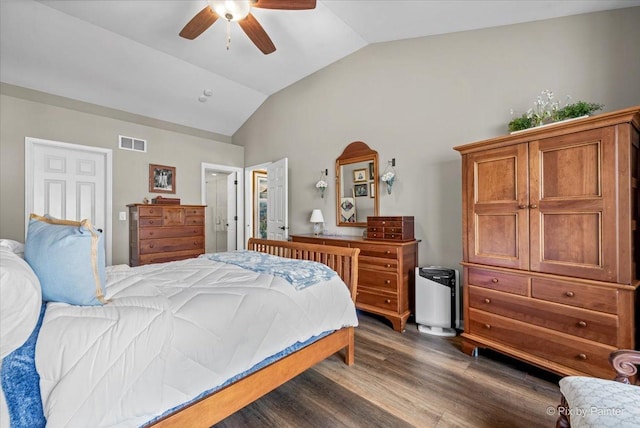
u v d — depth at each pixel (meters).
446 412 1.51
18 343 0.80
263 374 1.42
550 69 2.20
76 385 0.86
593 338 1.55
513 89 2.36
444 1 2.20
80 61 3.19
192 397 1.10
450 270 2.56
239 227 5.16
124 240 3.76
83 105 3.68
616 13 1.96
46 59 3.07
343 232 3.58
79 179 3.47
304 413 1.51
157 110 4.23
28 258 1.09
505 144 1.90
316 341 1.74
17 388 0.81
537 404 1.58
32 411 0.82
